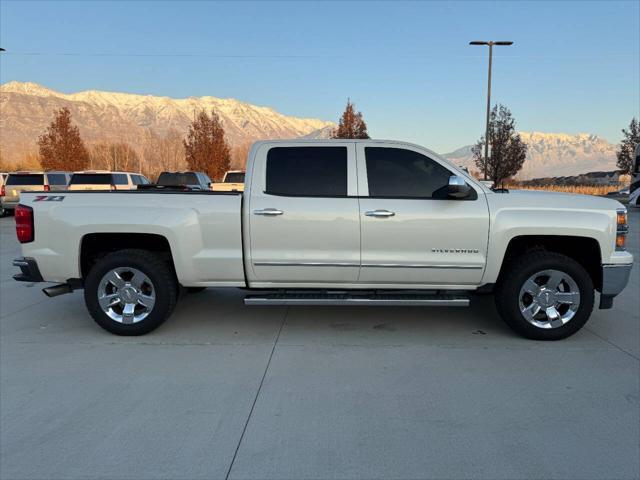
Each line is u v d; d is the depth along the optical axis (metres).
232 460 2.72
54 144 37.28
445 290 4.87
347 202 4.59
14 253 10.37
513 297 4.59
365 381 3.76
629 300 6.19
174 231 4.61
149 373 3.91
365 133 34.69
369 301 4.61
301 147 4.75
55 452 2.81
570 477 2.57
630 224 15.73
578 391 3.58
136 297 4.77
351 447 2.85
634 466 2.67
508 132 26.53
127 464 2.69
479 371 3.95
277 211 4.57
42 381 3.75
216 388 3.63
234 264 4.68
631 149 31.03
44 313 5.67
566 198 4.62
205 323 5.25
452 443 2.89
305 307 5.90
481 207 4.55
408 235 4.56
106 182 17.84
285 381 3.75
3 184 19.12
